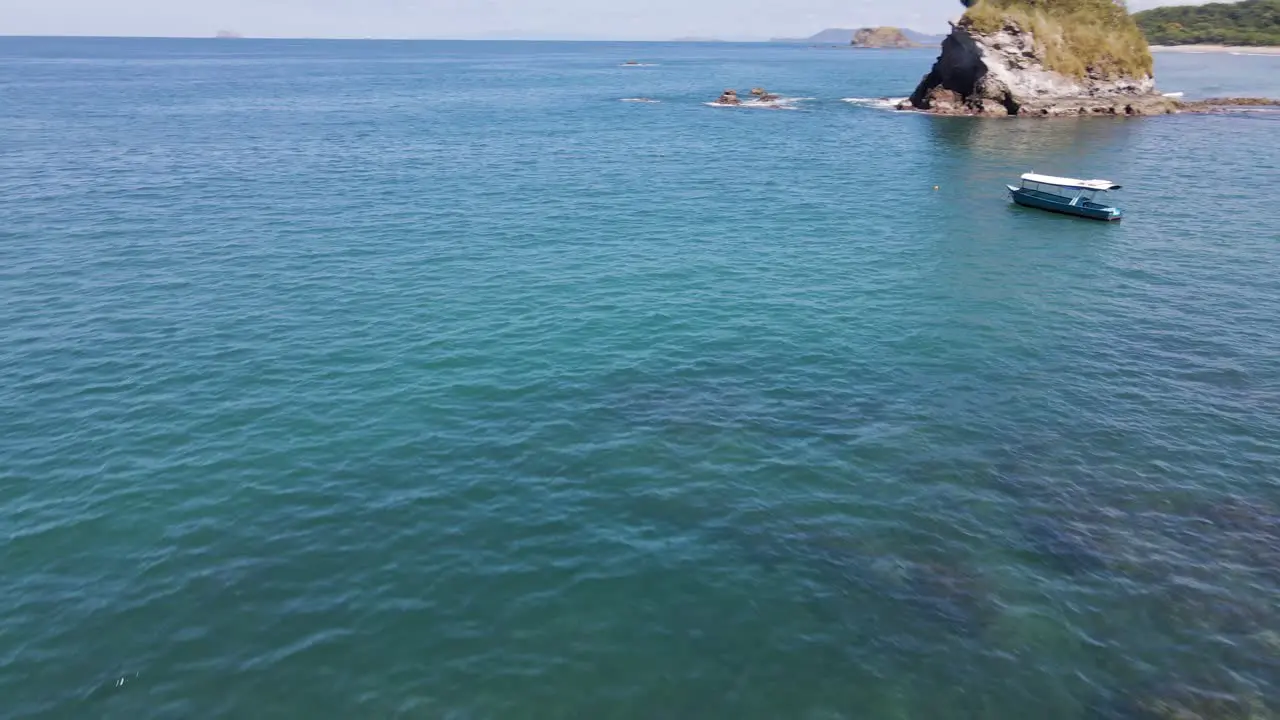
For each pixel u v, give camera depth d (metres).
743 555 19.83
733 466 23.56
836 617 17.92
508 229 47.88
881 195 59.41
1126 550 20.09
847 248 45.12
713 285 38.41
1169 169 68.50
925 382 28.86
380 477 22.62
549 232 47.41
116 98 121.12
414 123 98.38
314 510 21.19
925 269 41.41
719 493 22.25
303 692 15.77
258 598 18.16
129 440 24.19
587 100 133.50
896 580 19.03
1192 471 23.41
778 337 32.44
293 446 24.00
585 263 41.44
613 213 52.59
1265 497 22.19
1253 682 16.25
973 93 109.19
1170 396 27.88
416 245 44.09
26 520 20.56
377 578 18.81
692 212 53.25
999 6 112.00
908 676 16.39
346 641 17.00
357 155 73.31
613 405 26.84
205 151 73.19
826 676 16.38
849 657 16.86
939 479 23.02
